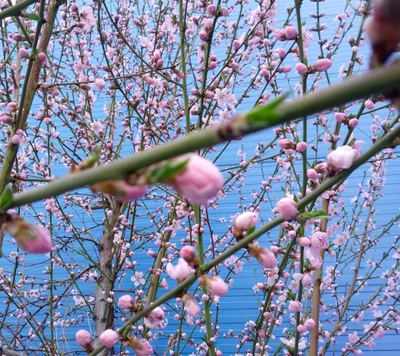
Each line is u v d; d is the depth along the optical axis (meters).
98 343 3.13
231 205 4.95
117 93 4.88
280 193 4.85
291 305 1.60
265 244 4.54
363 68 2.68
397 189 4.70
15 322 4.45
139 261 4.89
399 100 0.31
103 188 0.49
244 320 4.62
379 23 0.28
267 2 2.33
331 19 5.04
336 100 0.29
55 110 3.72
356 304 4.40
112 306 3.44
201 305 4.11
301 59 1.56
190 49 2.78
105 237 3.73
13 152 1.84
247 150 5.09
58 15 3.92
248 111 0.35
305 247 1.58
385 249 4.53
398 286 3.37
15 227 0.57
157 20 3.13
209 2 2.65
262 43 2.49
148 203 5.02
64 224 4.12
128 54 4.21
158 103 3.19
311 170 1.39
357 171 4.81
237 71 2.28
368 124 4.74
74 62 3.66
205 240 4.30
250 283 4.72
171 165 0.45
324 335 2.47
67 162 3.97
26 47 2.65
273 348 4.43
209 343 1.63
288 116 0.32
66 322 4.02
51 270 2.48
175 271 1.08
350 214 4.61
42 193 0.51
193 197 0.47
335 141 1.98
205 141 0.38
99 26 2.45
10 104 1.92
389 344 4.39
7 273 4.45
